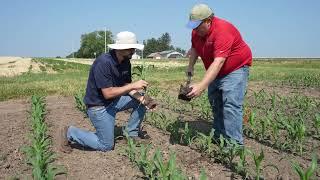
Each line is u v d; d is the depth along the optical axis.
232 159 5.52
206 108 8.99
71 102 12.11
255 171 5.34
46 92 14.63
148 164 4.94
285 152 6.31
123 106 6.23
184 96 5.77
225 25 5.79
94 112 6.06
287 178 5.10
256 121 7.93
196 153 6.09
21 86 16.25
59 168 5.16
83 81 19.03
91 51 123.94
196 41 6.27
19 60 61.41
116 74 6.00
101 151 6.27
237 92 6.12
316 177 5.16
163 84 18.45
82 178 5.16
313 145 6.69
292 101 11.28
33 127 7.12
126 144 6.60
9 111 10.67
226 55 5.73
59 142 6.18
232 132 6.22
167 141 6.81
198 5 5.73
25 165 5.66
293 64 58.88
